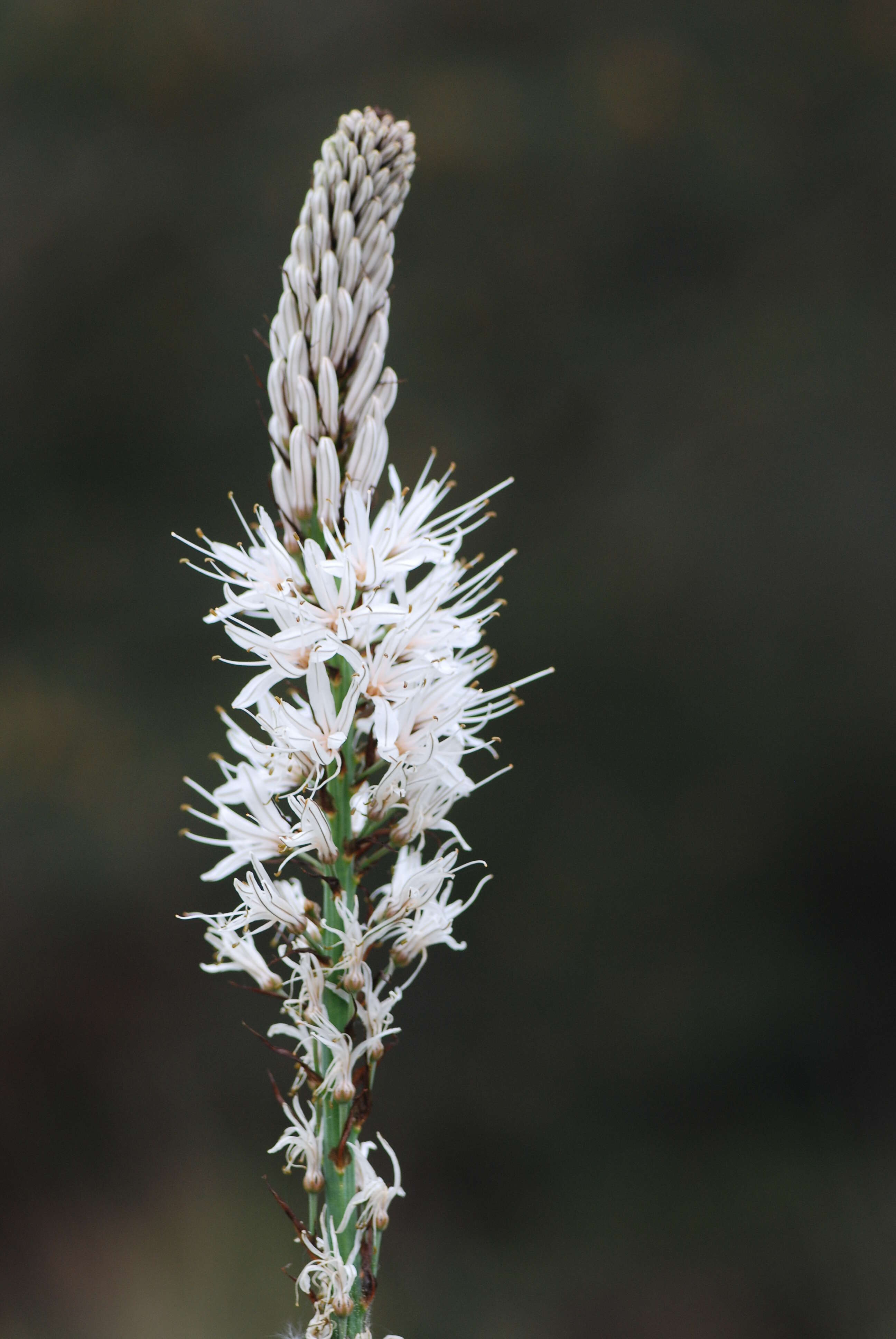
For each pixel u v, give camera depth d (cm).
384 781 97
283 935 98
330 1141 96
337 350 97
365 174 97
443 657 98
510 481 99
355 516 97
